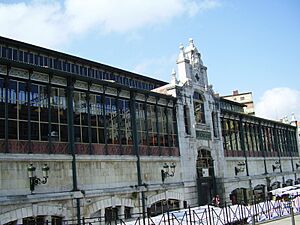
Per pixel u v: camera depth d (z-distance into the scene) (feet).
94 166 77.87
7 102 65.05
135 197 85.10
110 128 83.46
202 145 110.52
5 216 60.95
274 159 153.28
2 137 63.31
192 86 111.86
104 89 83.35
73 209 71.41
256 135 144.87
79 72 98.12
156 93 96.48
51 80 72.79
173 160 98.73
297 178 169.99
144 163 89.92
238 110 160.15
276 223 77.46
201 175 107.65
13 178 63.52
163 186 92.32
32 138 67.56
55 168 70.23
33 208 64.95
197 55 118.52
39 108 69.97
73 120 75.25
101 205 76.89
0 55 81.46
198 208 78.95
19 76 67.82
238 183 123.75
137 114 91.35
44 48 89.04
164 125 99.40
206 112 115.96
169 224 64.90
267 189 141.38
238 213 81.00
